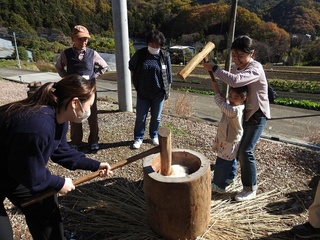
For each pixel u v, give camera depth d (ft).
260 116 9.29
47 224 6.86
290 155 13.66
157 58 13.46
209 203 8.40
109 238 8.62
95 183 11.48
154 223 8.37
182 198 7.64
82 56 12.73
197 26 169.48
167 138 7.77
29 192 6.43
